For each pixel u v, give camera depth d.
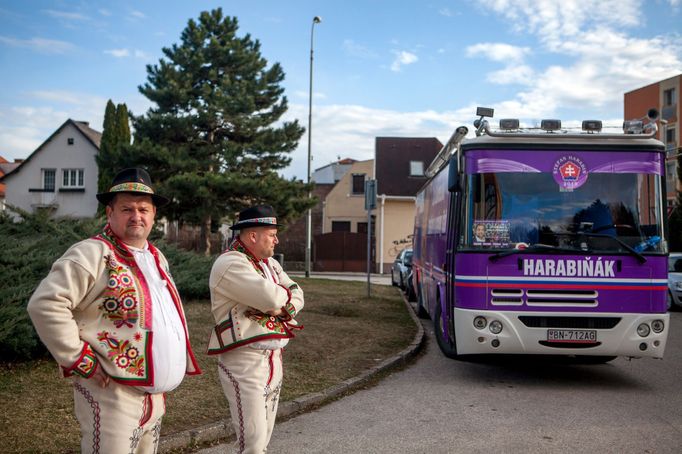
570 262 7.52
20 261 7.93
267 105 28.48
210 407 5.97
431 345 10.85
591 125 7.87
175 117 25.81
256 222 3.98
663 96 44.72
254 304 3.81
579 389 7.65
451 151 9.54
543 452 5.22
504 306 7.54
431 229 11.86
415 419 6.20
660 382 8.09
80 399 3.00
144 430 3.12
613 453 5.21
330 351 9.37
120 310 3.02
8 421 5.18
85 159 42.06
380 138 44.28
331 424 6.01
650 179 7.70
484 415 6.38
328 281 25.12
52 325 2.80
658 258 7.52
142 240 3.27
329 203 43.09
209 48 27.44
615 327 7.45
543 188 7.70
